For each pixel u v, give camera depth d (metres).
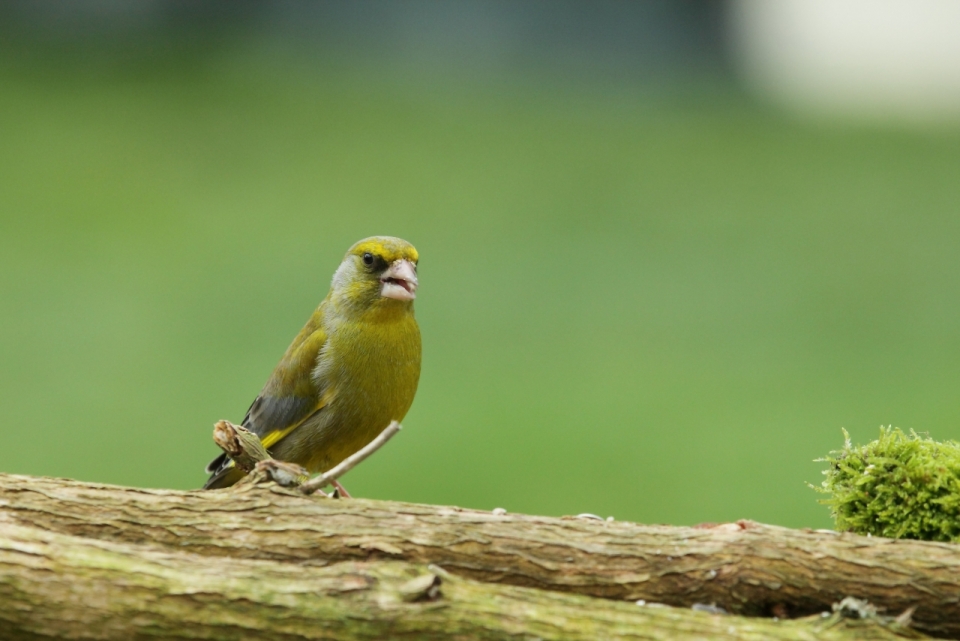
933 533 5.22
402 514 4.91
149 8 31.31
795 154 26.00
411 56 31.56
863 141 27.45
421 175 23.14
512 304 16.92
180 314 15.64
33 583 4.43
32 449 11.67
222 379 13.64
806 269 18.50
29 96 26.12
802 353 14.87
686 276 18.33
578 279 17.83
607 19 32.44
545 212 21.38
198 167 22.80
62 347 14.63
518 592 4.55
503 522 4.91
